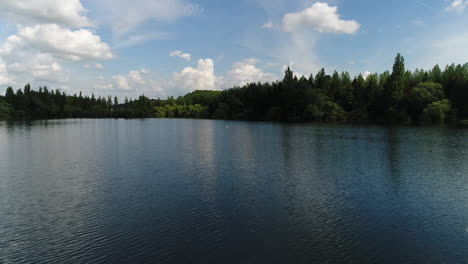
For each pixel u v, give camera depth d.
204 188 26.39
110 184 27.70
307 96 144.12
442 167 35.38
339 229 18.06
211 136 73.06
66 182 28.48
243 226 18.36
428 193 25.30
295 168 34.78
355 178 30.22
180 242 16.31
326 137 68.88
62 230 17.94
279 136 72.12
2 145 54.34
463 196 24.58
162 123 148.50
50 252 15.36
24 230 18.03
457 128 88.56
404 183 28.41
